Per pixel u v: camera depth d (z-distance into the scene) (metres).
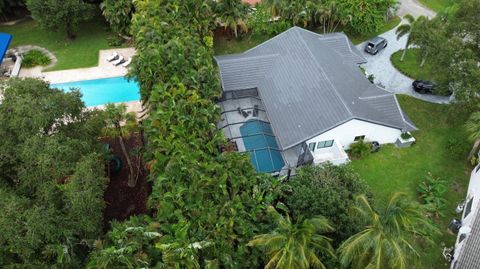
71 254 26.92
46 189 26.84
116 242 27.16
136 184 40.97
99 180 28.58
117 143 44.75
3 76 53.97
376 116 42.88
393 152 44.81
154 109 39.53
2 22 65.62
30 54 57.50
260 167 40.75
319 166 34.97
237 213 30.11
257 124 44.38
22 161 28.27
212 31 58.75
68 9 55.78
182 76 42.38
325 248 26.88
